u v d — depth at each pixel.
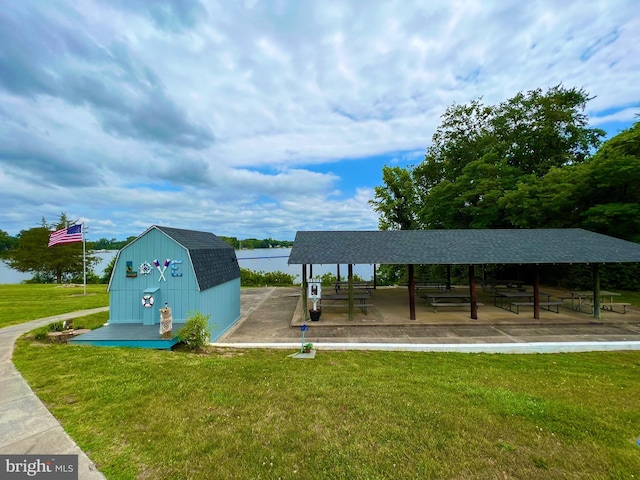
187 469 2.71
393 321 10.11
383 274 25.25
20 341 6.92
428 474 2.71
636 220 13.12
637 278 15.64
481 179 18.36
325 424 3.55
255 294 18.08
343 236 11.91
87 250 29.23
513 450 3.11
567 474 2.76
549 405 4.16
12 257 28.11
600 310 11.30
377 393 4.47
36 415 3.54
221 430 3.37
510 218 16.66
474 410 3.96
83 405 3.81
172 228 9.20
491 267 21.03
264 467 2.77
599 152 14.98
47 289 19.27
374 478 2.65
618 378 5.45
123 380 4.64
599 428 3.57
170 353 6.40
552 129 18.81
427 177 25.83
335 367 5.85
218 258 10.36
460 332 9.02
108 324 8.23
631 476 2.74
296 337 8.70
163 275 8.36
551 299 13.37
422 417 3.75
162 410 3.76
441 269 23.25
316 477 2.66
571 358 6.80
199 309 8.30
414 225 25.55
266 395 4.32
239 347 7.55
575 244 10.82
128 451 2.93
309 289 10.04
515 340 8.11
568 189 14.88
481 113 22.61
